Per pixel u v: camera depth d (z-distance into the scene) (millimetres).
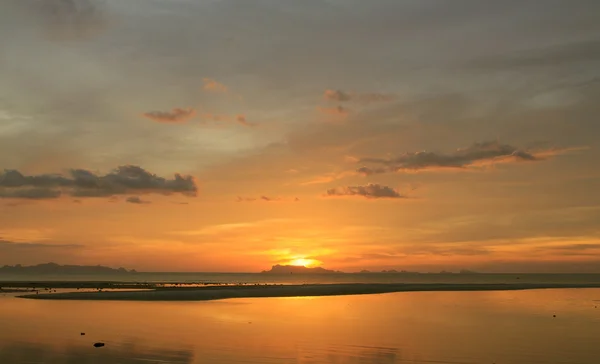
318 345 30531
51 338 32844
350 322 43156
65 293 83250
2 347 29328
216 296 78062
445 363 25734
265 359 26188
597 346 30891
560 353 28531
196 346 29812
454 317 47844
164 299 71062
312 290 96375
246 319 45125
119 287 117688
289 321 43562
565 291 98938
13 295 79125
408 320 44875
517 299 74562
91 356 26625
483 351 28969
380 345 30734
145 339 32531
